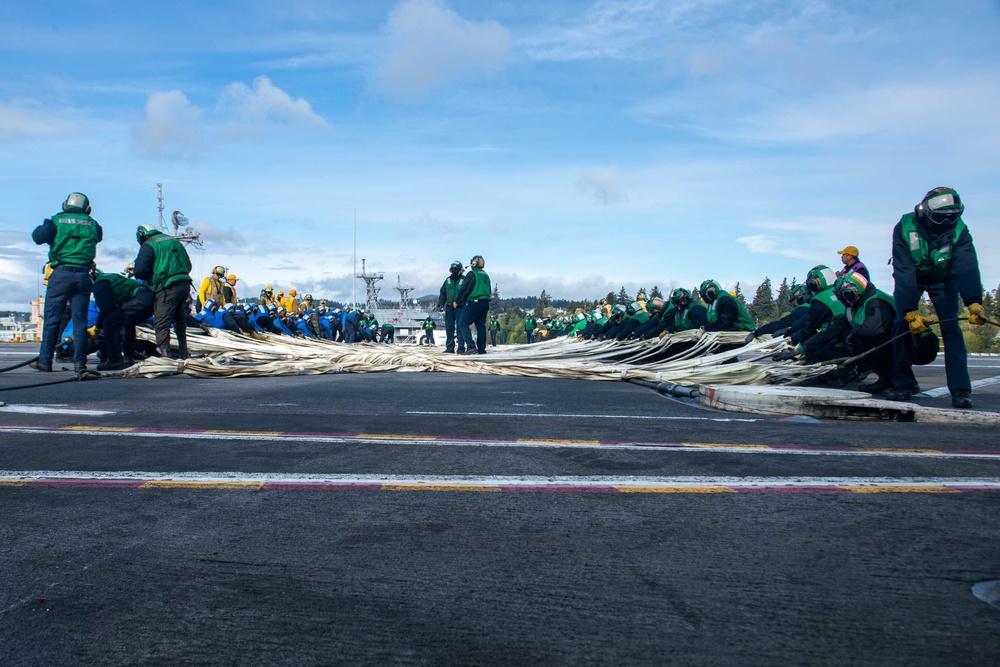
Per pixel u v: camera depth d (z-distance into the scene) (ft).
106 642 6.71
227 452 15.10
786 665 6.31
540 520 10.41
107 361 37.09
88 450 15.25
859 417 21.31
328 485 12.28
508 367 40.32
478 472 13.34
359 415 21.09
